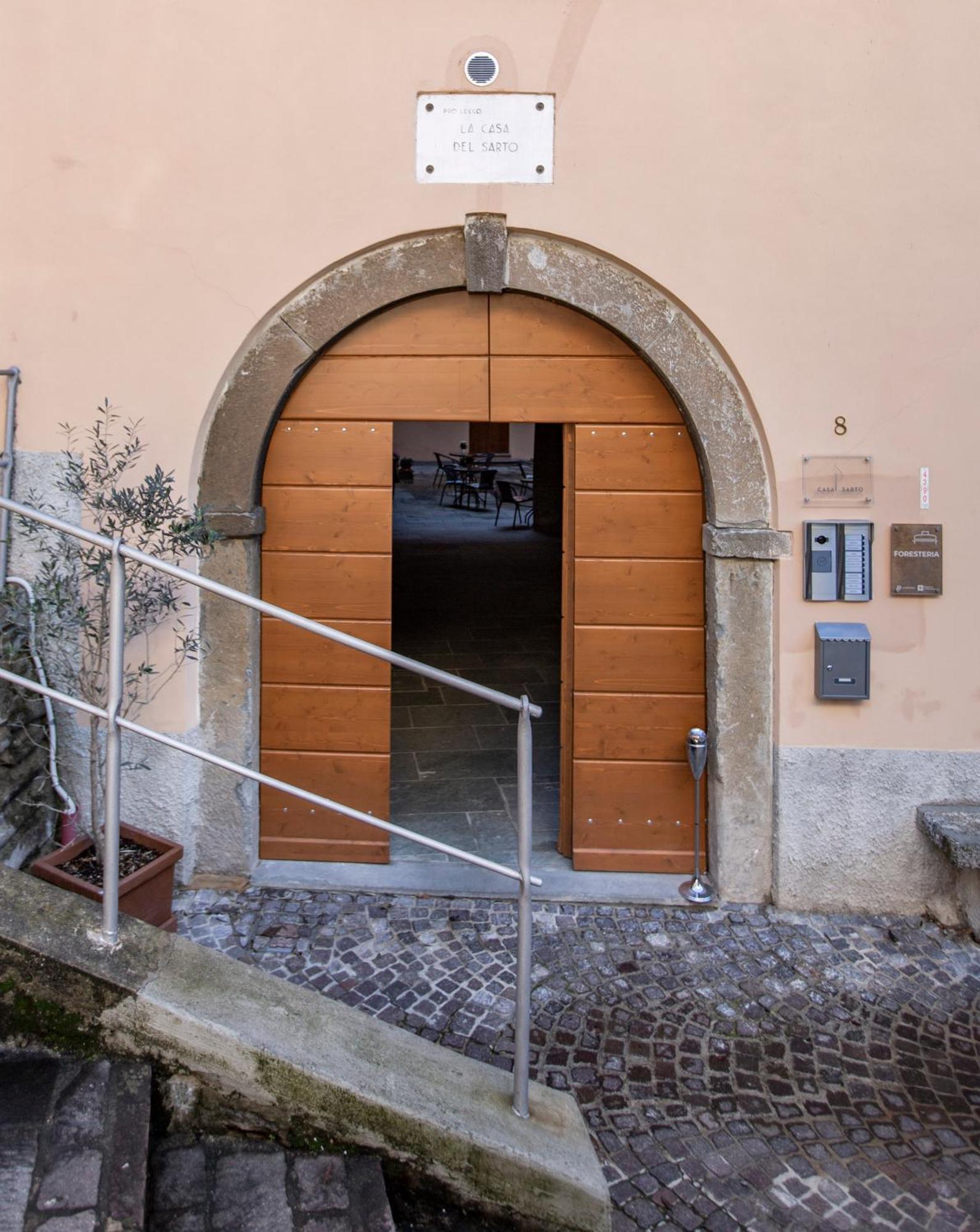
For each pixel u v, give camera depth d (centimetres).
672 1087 356
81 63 447
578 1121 322
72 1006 292
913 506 459
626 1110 344
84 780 473
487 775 628
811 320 454
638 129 448
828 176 447
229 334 459
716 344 459
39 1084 280
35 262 456
